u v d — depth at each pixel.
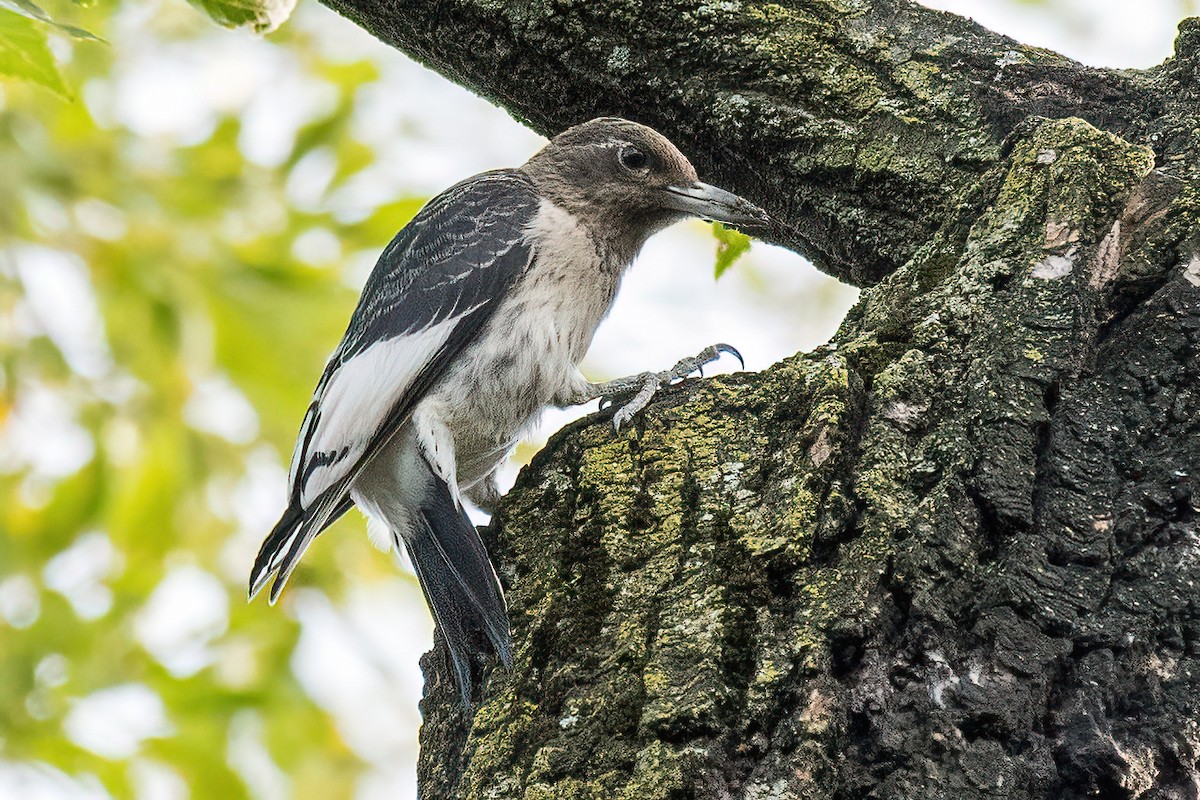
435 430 10.10
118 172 14.76
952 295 7.15
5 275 14.41
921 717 5.88
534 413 10.63
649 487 7.01
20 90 14.44
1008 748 5.83
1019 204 7.40
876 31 8.89
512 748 6.54
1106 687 5.93
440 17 9.73
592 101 9.50
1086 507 6.32
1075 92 8.35
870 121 8.68
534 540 7.36
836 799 5.77
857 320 7.51
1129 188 7.36
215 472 14.79
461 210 11.02
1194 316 6.79
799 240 9.57
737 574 6.41
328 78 15.13
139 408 14.67
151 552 14.71
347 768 14.55
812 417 6.71
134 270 14.56
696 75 9.11
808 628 6.06
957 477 6.37
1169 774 5.88
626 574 6.76
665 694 6.14
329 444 9.90
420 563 9.85
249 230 14.87
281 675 14.59
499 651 6.98
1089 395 6.65
